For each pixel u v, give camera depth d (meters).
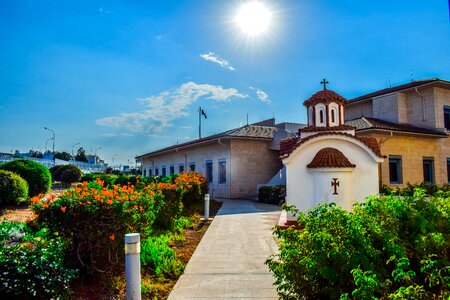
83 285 5.65
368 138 12.36
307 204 11.45
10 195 13.84
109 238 5.83
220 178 24.97
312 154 11.68
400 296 3.01
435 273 3.38
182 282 6.31
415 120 22.58
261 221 13.30
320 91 13.58
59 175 36.78
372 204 4.61
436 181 21.75
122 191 7.03
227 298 5.51
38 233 5.26
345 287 3.61
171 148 32.78
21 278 4.07
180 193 11.46
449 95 22.41
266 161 24.75
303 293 3.83
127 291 4.75
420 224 4.33
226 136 23.14
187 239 10.15
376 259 3.79
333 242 3.77
